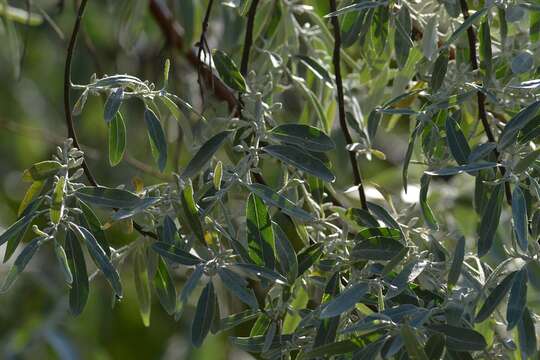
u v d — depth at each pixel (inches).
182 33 100.9
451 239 81.9
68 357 105.4
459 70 75.0
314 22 86.0
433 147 75.0
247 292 71.1
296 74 84.4
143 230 75.7
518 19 73.3
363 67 83.0
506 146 71.6
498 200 71.3
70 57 75.9
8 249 71.6
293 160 73.4
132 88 74.8
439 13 80.0
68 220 71.5
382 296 71.7
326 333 71.8
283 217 81.2
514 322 70.1
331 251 74.5
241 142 74.8
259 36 85.4
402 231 74.4
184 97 96.9
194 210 71.6
